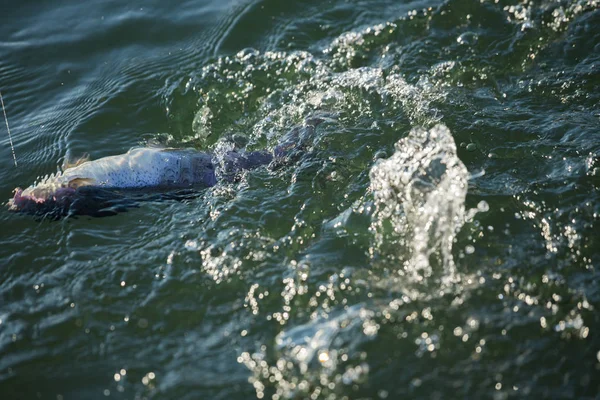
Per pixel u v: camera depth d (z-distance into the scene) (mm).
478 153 4551
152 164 4680
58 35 6406
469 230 3910
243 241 4078
